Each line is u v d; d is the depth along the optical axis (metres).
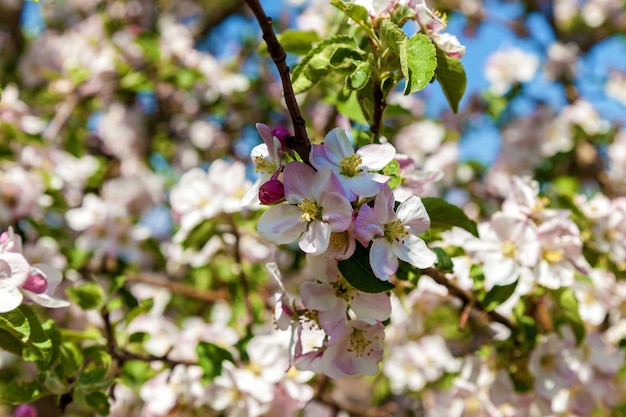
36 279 0.53
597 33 1.61
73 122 1.19
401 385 1.00
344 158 0.51
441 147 1.48
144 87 1.16
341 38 0.57
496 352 0.73
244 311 0.88
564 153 1.36
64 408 0.64
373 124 0.56
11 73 1.38
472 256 0.67
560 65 1.50
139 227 1.06
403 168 0.63
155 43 1.13
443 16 0.57
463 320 0.68
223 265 0.93
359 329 0.54
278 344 0.72
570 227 0.67
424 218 0.52
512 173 1.35
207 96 1.27
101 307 0.71
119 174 1.36
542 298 0.73
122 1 1.49
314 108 1.02
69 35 1.38
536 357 0.71
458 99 0.57
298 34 0.69
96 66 1.16
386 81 0.55
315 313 0.56
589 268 0.75
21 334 0.52
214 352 0.71
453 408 0.75
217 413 0.73
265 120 1.32
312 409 1.10
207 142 1.39
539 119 1.37
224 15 1.57
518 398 0.73
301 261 1.00
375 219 0.51
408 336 0.90
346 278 0.51
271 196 0.51
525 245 0.66
